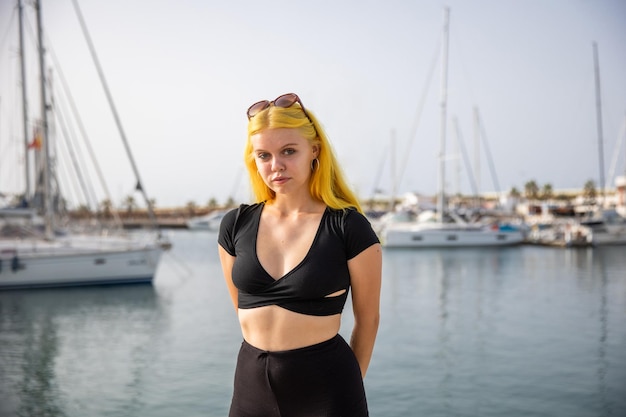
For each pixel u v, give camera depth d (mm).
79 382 8750
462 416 7035
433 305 16422
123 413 7312
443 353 10336
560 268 27562
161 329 13141
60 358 10391
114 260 20734
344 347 1840
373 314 1912
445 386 8273
